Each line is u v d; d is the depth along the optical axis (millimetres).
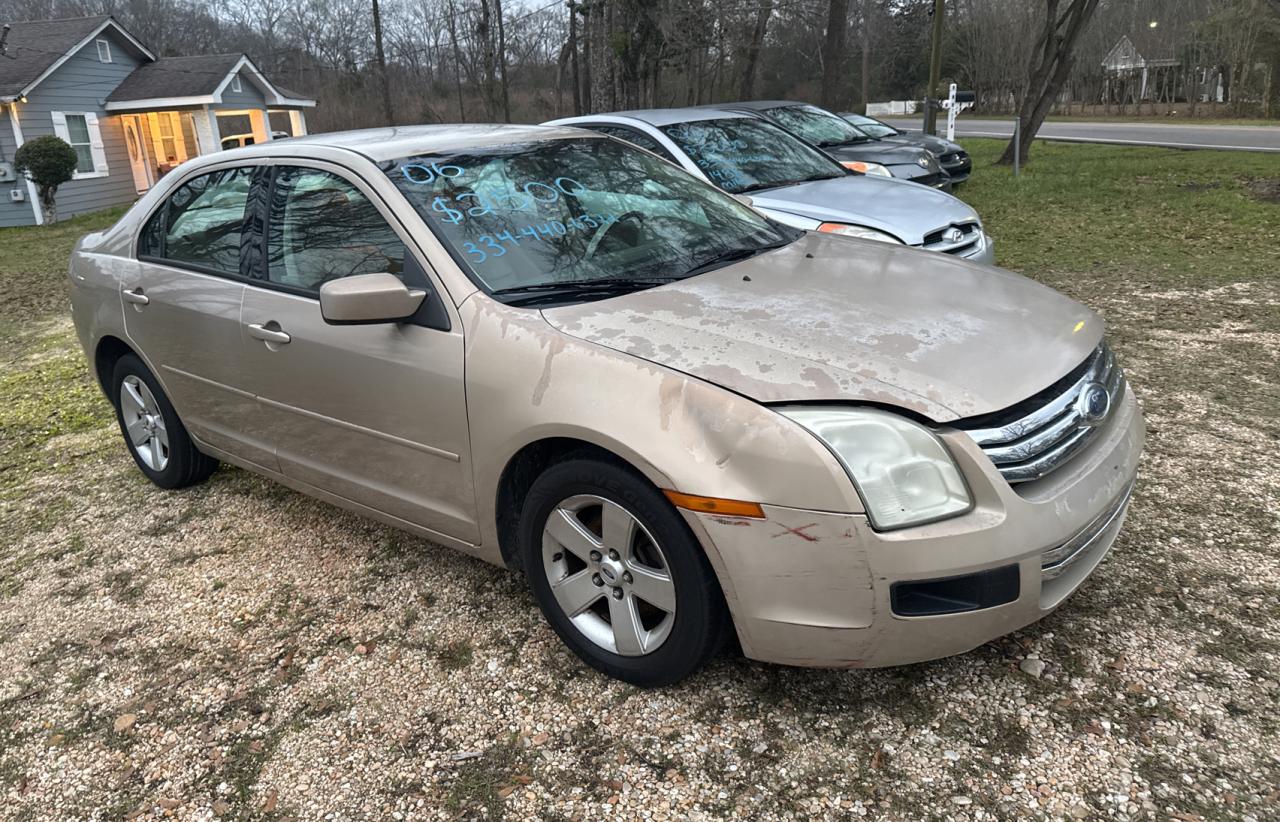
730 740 2510
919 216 5871
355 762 2557
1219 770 2273
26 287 11680
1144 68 47719
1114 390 2805
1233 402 4711
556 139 3705
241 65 24875
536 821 2299
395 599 3367
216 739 2705
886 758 2402
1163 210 11273
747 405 2309
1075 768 2316
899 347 2494
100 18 22469
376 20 40344
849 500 2207
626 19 21062
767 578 2307
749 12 23891
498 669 2908
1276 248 8641
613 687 2770
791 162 7035
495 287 2869
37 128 20422
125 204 23406
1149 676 2621
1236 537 3342
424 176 3184
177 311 3805
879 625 2275
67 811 2486
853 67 58031
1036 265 8711
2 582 3789
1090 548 2559
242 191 3654
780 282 2998
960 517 2250
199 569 3727
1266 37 37281
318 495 3635
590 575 2730
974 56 55750
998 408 2309
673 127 7027
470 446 2830
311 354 3223
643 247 3230
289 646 3133
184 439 4285
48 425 5832
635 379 2453
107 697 2955
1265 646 2719
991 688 2621
